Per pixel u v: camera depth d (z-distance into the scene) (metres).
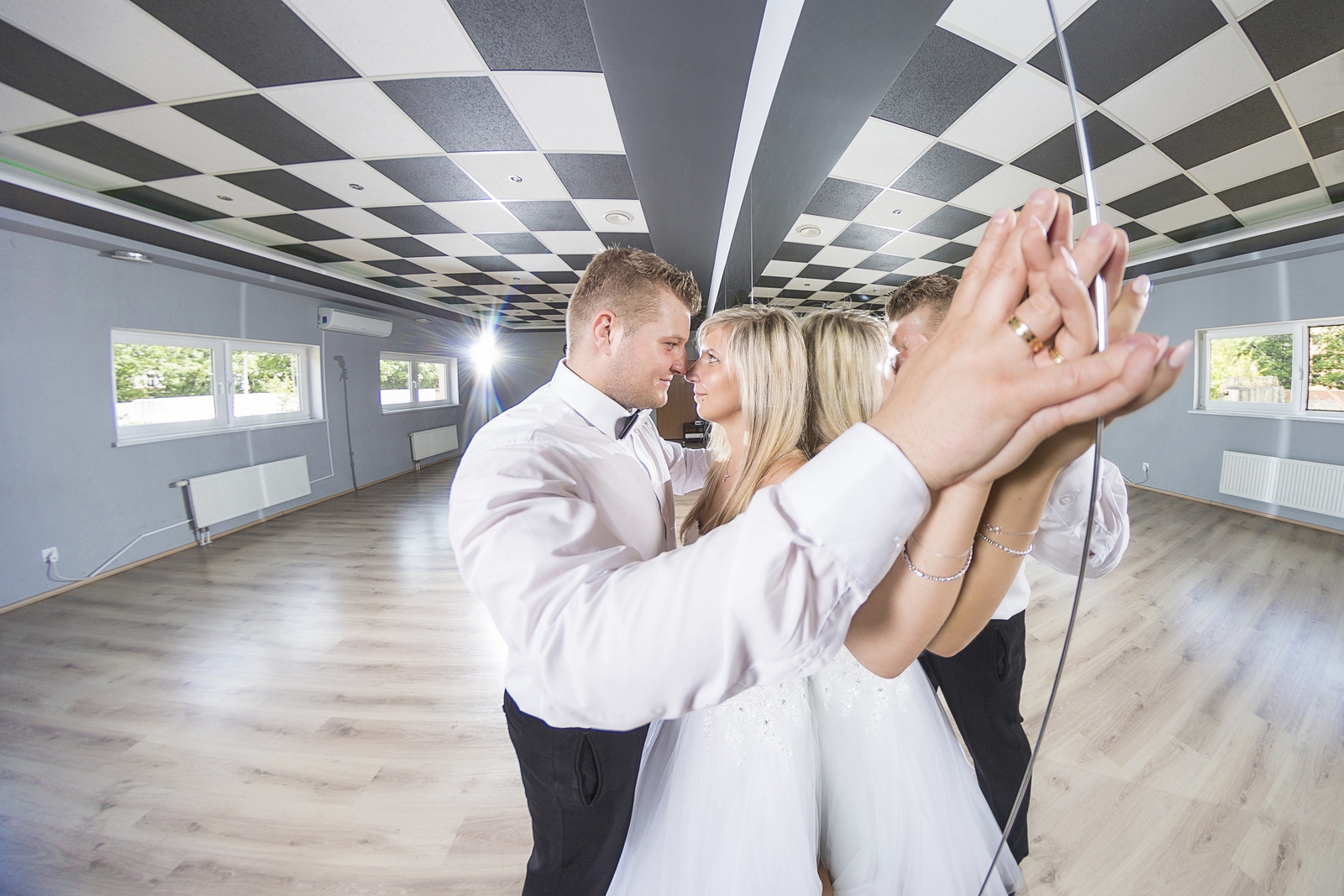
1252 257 3.52
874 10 1.31
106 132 2.38
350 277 5.23
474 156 2.64
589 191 3.07
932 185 2.82
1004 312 0.22
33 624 2.88
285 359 5.50
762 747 0.71
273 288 5.16
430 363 8.39
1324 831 1.28
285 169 2.77
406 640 2.61
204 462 4.46
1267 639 2.26
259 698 2.13
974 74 1.86
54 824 1.53
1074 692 1.94
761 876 0.68
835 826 0.78
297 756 1.79
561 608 0.34
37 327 3.35
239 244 3.94
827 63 1.52
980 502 0.29
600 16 1.44
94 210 3.07
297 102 2.15
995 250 0.23
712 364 0.85
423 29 1.75
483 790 1.63
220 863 1.40
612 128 2.36
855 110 1.77
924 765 0.79
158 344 4.17
